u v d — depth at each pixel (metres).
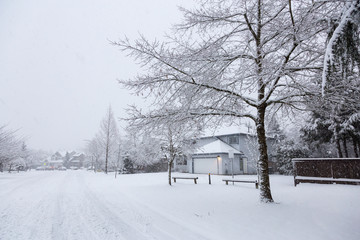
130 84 6.94
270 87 7.29
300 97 8.20
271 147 29.25
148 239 4.78
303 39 6.04
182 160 30.02
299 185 11.11
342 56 3.80
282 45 6.43
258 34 7.50
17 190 13.09
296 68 6.96
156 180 18.56
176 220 6.21
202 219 6.18
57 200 9.66
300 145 24.16
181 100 7.23
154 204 8.51
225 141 29.05
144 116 7.26
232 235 4.86
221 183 15.49
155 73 6.99
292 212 6.33
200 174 25.61
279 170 25.91
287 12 6.48
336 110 8.14
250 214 6.36
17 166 42.88
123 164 31.50
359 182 9.85
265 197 7.55
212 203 8.23
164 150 15.25
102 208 7.96
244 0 6.68
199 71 6.93
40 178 23.38
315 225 5.20
